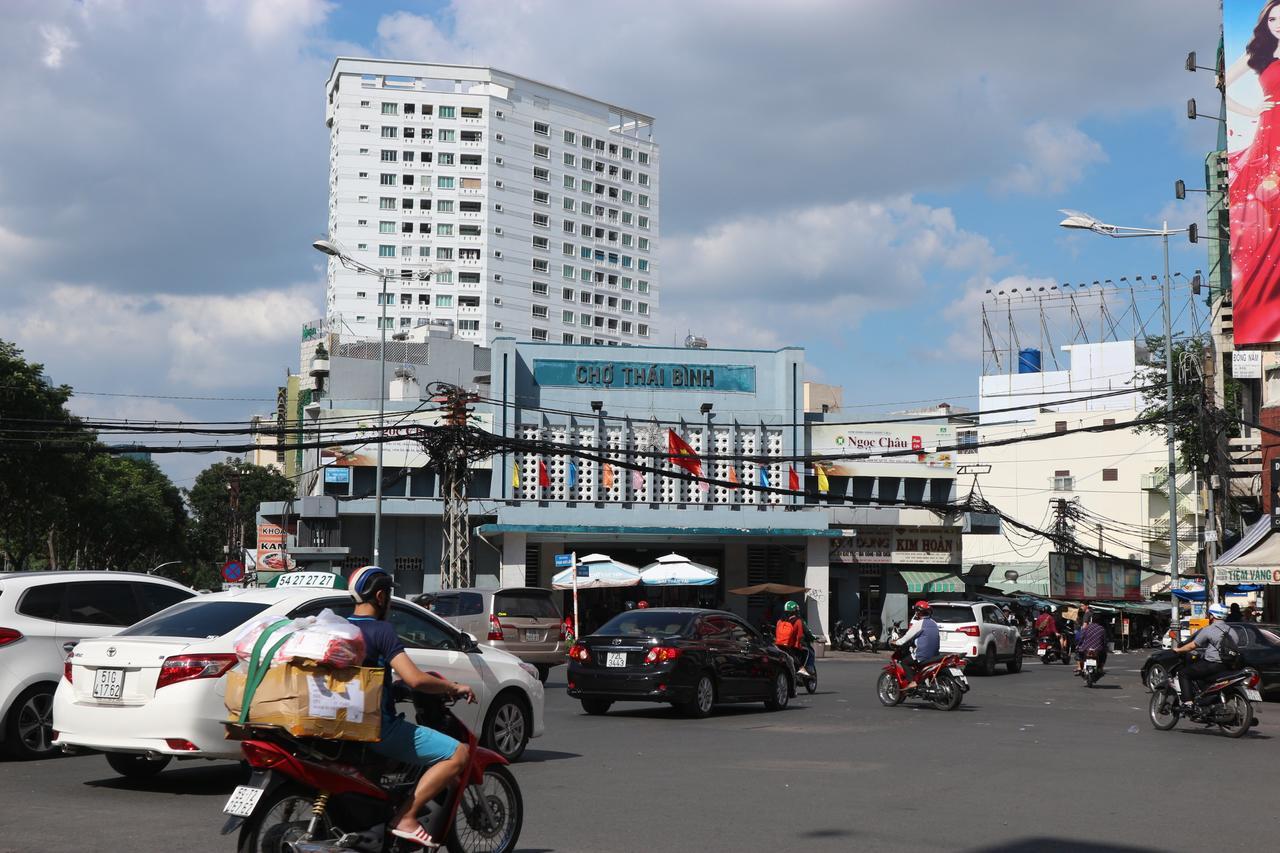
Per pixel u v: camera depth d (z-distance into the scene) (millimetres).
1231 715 16578
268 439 80875
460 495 32969
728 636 19047
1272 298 29922
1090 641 28156
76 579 12500
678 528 44000
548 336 133250
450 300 126875
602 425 46000
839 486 49969
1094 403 75875
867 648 46281
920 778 11633
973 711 20188
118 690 9758
